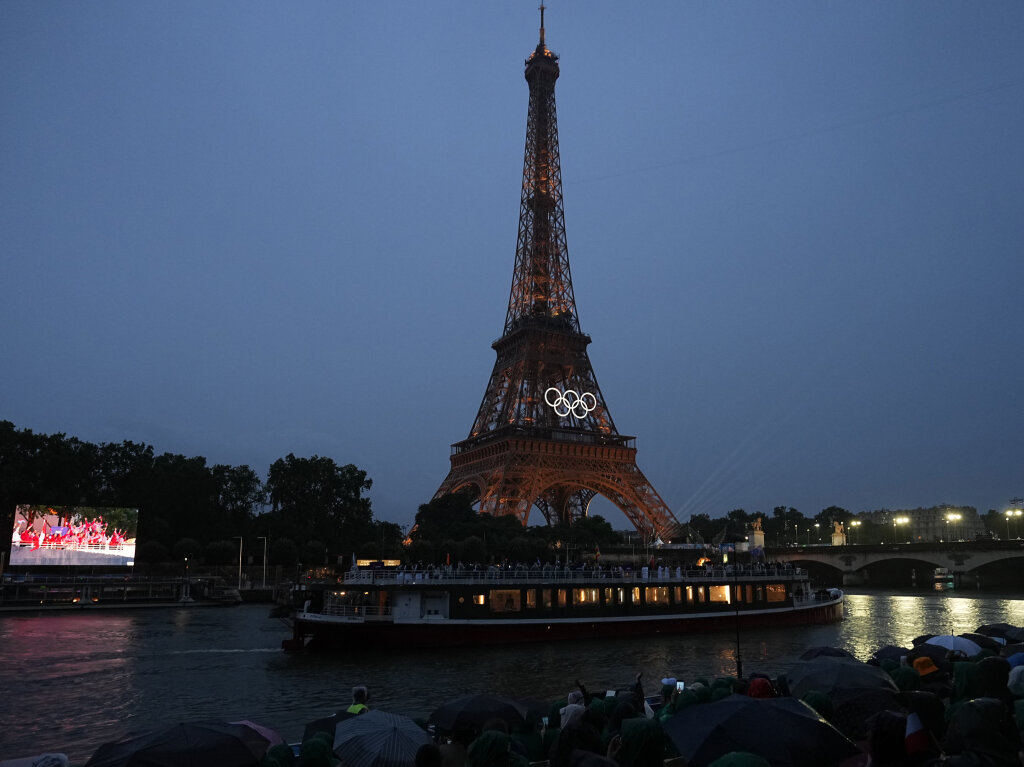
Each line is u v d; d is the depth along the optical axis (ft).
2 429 467.52
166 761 51.90
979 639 117.08
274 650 209.26
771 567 290.97
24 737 122.01
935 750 37.32
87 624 281.95
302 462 549.13
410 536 480.23
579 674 172.24
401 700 145.89
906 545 543.80
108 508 433.07
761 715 48.29
